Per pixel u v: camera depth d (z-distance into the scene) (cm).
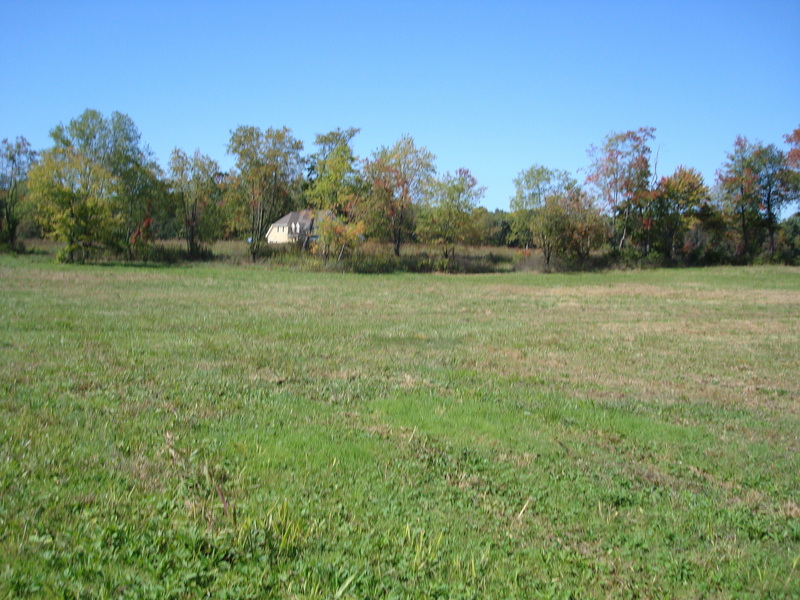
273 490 633
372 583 471
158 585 440
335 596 446
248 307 2344
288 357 1373
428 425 905
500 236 8750
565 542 574
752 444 895
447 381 1209
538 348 1647
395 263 5203
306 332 1761
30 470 632
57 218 4491
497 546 556
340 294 3042
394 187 5534
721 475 773
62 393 962
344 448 775
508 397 1098
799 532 620
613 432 920
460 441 841
